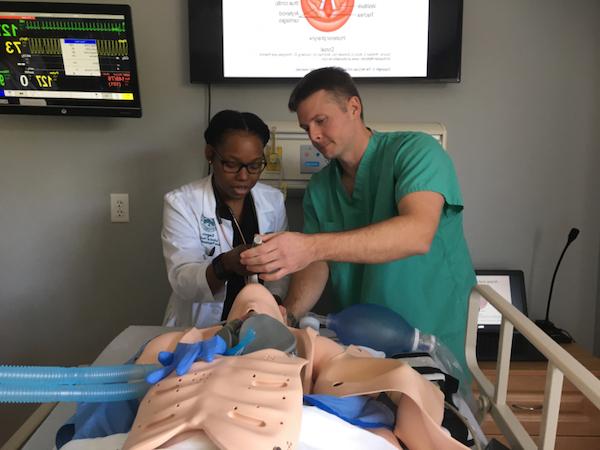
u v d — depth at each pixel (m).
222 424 0.52
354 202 1.38
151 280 1.95
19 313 1.97
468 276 1.34
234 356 0.67
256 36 1.76
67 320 1.98
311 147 1.75
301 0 1.73
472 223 1.88
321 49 1.76
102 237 1.93
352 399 0.70
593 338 1.92
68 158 1.89
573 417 1.52
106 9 1.62
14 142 1.88
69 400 0.64
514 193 1.86
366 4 1.73
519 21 1.78
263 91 1.84
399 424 0.70
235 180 1.36
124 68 1.69
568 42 1.78
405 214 1.07
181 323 1.56
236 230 1.54
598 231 1.86
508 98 1.81
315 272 1.39
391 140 1.29
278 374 0.62
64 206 1.92
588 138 1.82
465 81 1.81
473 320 1.07
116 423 0.68
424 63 1.74
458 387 0.93
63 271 1.95
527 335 0.78
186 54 1.83
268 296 0.93
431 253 1.27
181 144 1.88
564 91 1.80
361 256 0.99
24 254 1.94
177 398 0.58
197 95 1.85
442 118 1.83
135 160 1.89
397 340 1.04
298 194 1.86
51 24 1.64
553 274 1.88
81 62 1.68
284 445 0.52
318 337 0.88
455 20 1.71
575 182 1.85
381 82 1.79
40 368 0.64
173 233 1.51
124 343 1.22
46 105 1.72
